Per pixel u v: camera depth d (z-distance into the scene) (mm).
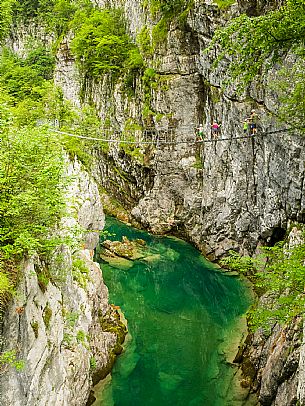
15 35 66500
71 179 12609
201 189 33125
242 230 27781
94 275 20031
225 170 29359
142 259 30328
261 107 24828
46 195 10844
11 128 11117
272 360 15289
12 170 10664
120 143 40125
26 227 10445
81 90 48500
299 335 13938
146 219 36500
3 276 9273
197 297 25328
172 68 35250
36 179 10820
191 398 16672
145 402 16281
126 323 22031
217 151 29969
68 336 14180
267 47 11656
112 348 18953
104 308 20250
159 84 36031
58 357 11930
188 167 33906
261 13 26172
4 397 8461
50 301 12109
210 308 24000
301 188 20766
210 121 31641
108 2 49562
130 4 43781
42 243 11641
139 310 23750
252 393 16594
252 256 27016
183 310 23828
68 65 51469
